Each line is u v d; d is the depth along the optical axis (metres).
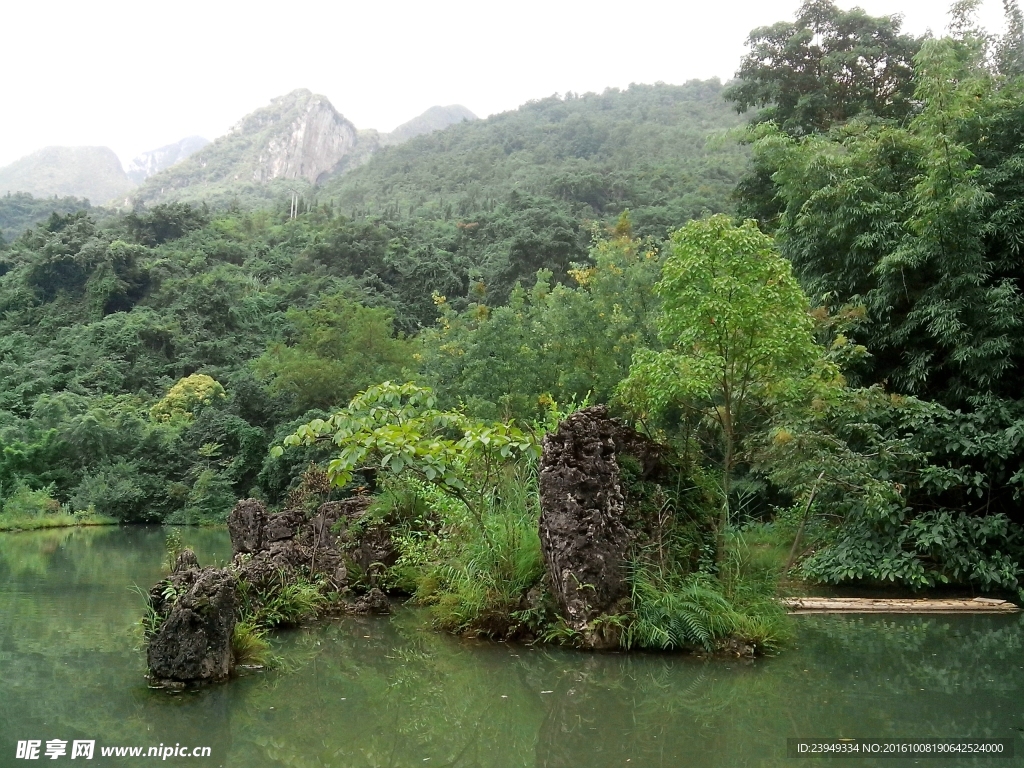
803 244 10.82
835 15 18.53
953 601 7.68
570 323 15.68
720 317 6.16
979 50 12.03
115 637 5.92
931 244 8.74
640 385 7.11
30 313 47.44
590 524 5.87
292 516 8.61
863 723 4.02
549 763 3.54
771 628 5.72
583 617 5.74
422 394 7.90
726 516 6.29
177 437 28.02
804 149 11.05
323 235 59.41
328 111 167.62
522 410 14.51
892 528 8.27
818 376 7.23
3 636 5.93
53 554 13.72
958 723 3.99
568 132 102.88
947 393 9.19
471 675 5.07
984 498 8.48
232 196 120.00
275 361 29.84
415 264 51.41
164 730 3.90
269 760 3.55
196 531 21.33
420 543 7.98
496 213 63.56
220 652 4.85
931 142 8.79
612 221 51.88
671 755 3.62
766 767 3.43
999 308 8.38
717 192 55.72
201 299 44.06
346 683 4.87
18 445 25.88
